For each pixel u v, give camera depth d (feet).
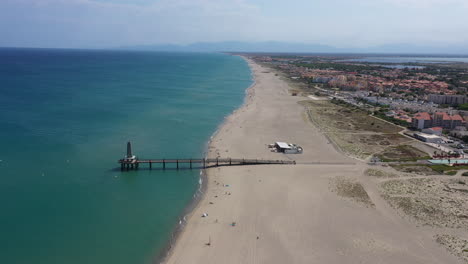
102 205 211.20
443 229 187.93
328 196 226.17
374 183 248.52
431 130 391.65
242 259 160.56
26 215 194.18
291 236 179.42
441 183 249.55
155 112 472.85
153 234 181.57
